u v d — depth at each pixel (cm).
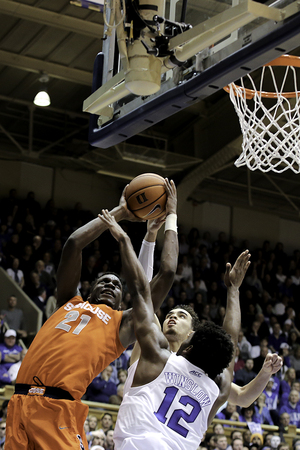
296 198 1588
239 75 296
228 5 292
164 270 285
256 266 1452
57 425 254
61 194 1447
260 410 940
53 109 1271
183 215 1555
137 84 293
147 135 1305
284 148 438
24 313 985
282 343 1182
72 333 278
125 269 270
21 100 1243
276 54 276
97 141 388
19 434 259
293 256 1580
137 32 290
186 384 254
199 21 308
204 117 1234
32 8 912
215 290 1323
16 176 1402
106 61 387
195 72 308
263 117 446
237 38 287
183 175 1352
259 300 1335
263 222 1652
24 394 266
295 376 1068
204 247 1441
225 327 311
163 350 262
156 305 279
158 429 245
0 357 823
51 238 1258
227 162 1367
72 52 1066
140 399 251
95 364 274
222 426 856
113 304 305
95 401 834
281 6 267
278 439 863
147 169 1300
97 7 411
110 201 1500
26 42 1041
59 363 267
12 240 1159
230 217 1614
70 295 300
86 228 295
